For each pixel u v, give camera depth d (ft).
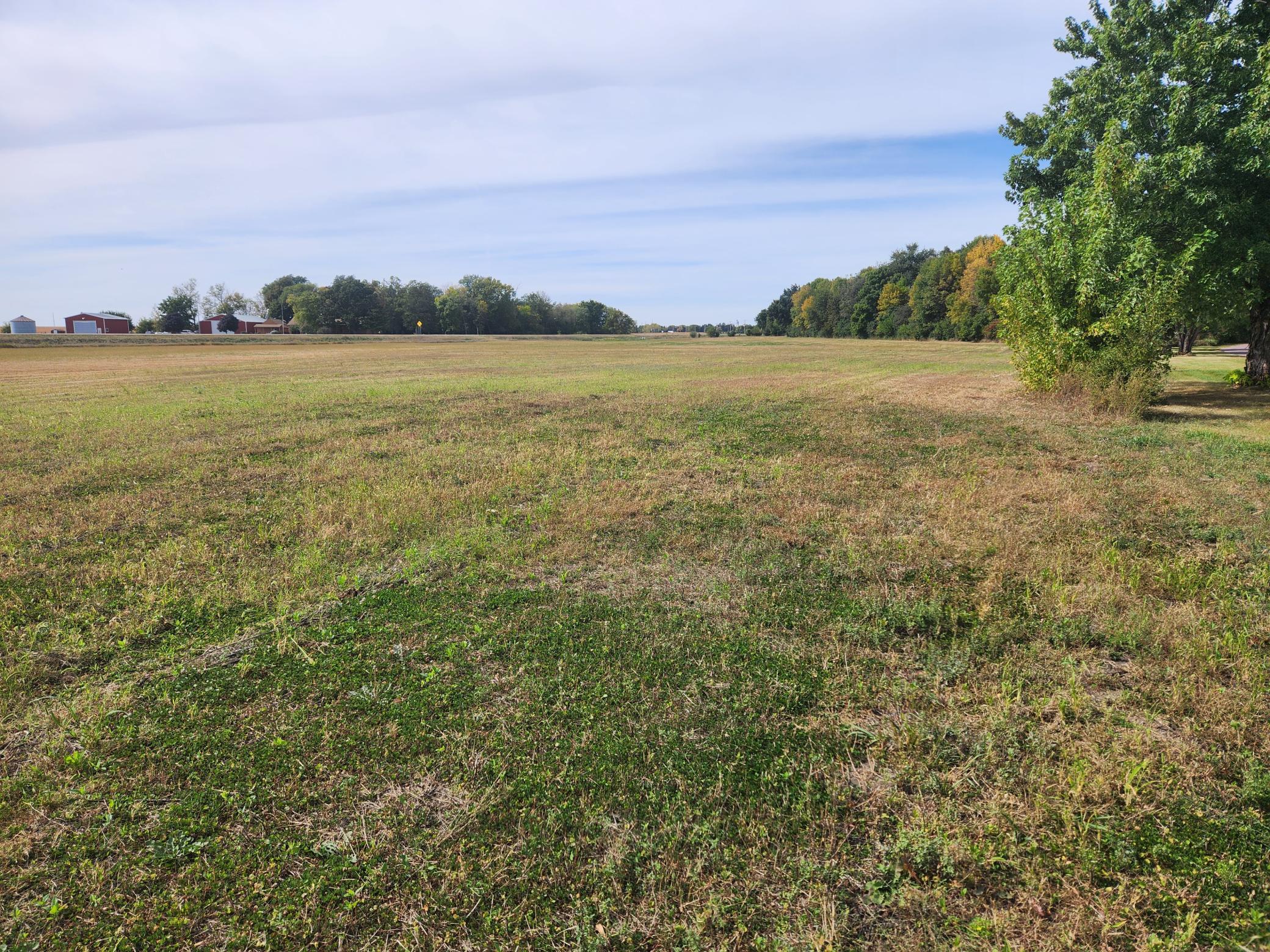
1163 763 11.24
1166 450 35.91
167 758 11.45
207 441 39.55
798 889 8.93
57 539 22.26
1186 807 10.31
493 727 12.28
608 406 56.75
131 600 17.44
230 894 8.87
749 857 9.46
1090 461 33.63
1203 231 48.11
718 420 48.34
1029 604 17.08
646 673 14.06
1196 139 51.93
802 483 29.68
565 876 9.13
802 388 72.95
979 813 10.24
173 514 25.08
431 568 19.76
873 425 45.78
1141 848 9.60
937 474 31.24
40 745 11.76
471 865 9.28
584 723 12.38
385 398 62.75
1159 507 25.34
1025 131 66.85
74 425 45.93
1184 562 19.24
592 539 22.38
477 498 27.12
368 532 22.79
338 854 9.48
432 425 46.03
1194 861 9.36
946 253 356.79
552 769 11.14
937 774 11.05
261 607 17.13
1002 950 7.99
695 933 8.20
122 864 9.28
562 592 18.15
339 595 17.84
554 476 31.01
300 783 10.85
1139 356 48.24
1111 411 48.26
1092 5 62.18
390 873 9.14
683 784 10.82
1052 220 54.39
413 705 12.88
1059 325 54.29
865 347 223.92
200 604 17.04
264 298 491.72
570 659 14.61
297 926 8.39
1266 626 15.71
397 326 404.98
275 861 9.35
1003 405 55.47
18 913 8.56
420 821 10.04
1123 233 49.78
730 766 11.23
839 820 10.18
